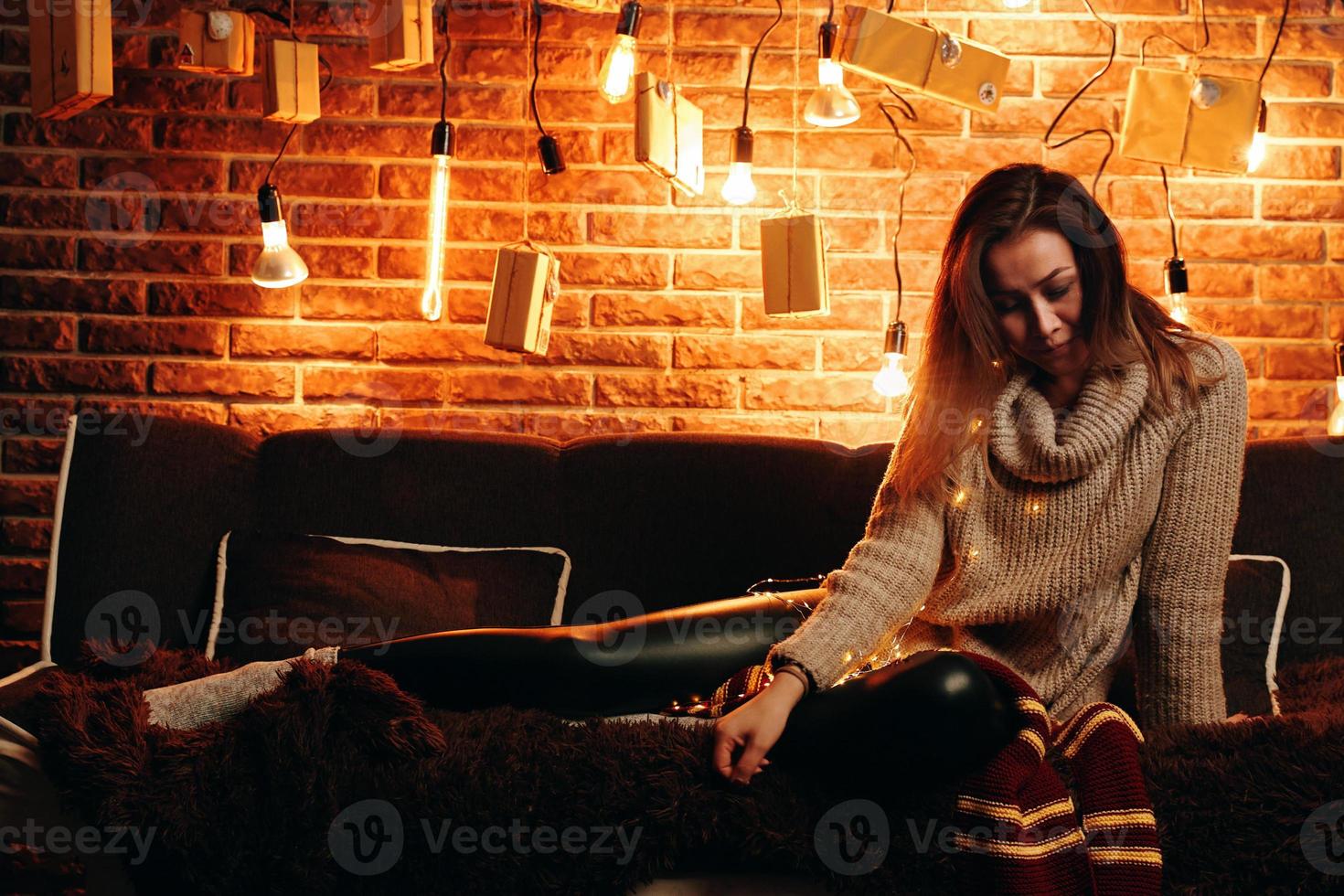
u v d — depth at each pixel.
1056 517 1.58
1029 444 1.55
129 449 2.20
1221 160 2.30
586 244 2.57
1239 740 1.39
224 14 2.31
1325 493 2.22
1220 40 2.59
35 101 2.26
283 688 1.43
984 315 1.55
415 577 2.14
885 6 2.58
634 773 1.34
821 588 1.86
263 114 2.38
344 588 2.08
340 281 2.55
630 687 1.55
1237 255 2.58
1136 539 1.58
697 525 2.27
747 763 1.29
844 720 1.29
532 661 1.53
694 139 2.35
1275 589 2.09
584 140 2.57
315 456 2.29
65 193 2.53
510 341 2.26
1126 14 2.59
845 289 2.58
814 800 1.32
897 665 1.31
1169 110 2.30
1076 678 1.59
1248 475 2.26
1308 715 1.46
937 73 2.27
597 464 2.32
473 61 2.57
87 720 1.42
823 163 2.58
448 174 2.56
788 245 2.31
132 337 2.53
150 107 2.54
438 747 1.38
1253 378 2.58
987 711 1.25
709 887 1.36
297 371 2.55
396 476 2.28
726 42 2.58
